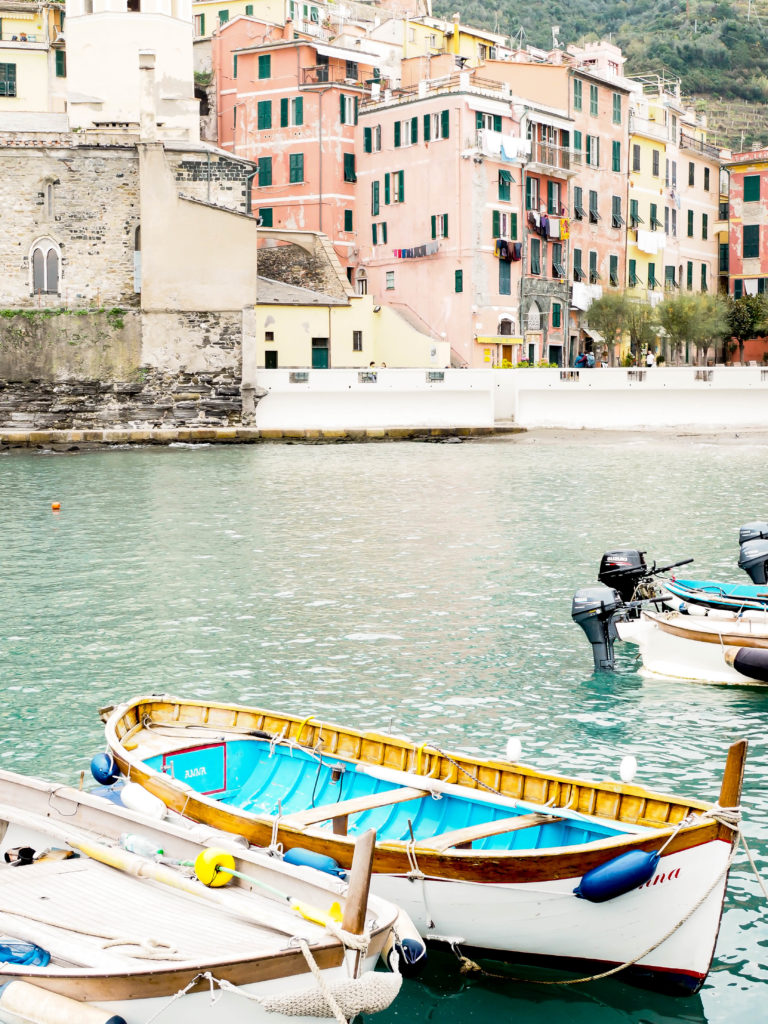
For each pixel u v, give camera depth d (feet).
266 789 40.73
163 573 90.07
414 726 53.42
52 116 215.72
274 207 250.37
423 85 232.32
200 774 41.16
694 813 31.86
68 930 29.12
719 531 105.50
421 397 205.16
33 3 255.09
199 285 200.03
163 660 65.16
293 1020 27.20
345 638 69.67
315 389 203.72
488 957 33.19
